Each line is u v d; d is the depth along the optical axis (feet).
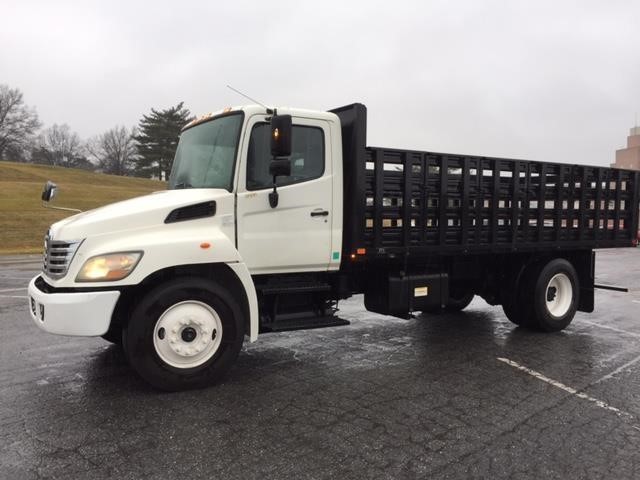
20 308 28.78
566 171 25.44
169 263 15.57
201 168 18.40
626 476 11.50
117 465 11.49
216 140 18.22
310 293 19.40
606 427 14.03
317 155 18.86
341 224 19.44
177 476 11.07
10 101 278.67
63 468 11.34
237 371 18.26
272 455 12.07
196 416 14.23
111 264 15.01
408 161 20.67
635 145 245.04
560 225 25.39
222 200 16.90
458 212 22.41
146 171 270.05
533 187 24.66
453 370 18.80
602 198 27.12
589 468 11.81
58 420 13.85
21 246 72.38
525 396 16.25
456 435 13.37
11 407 14.74
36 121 290.15
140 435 13.00
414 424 13.99
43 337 22.44
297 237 18.45
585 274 26.99
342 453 12.25
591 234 26.86
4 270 47.32
